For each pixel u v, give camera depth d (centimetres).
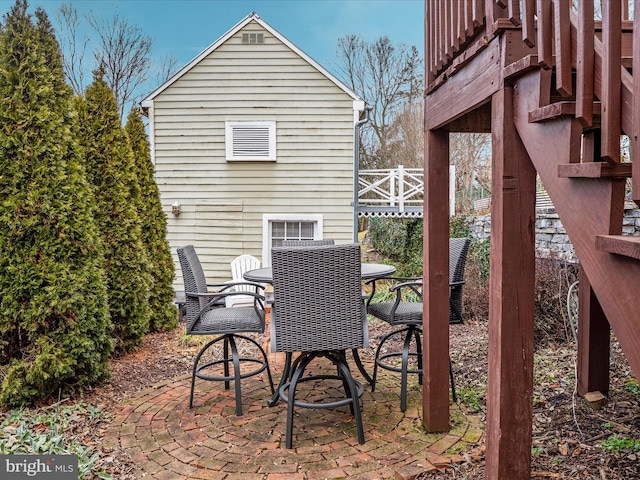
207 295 293
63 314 304
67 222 310
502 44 162
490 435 174
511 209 164
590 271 119
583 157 254
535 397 287
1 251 291
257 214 773
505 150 163
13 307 292
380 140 1536
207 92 763
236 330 295
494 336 170
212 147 769
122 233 415
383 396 314
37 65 305
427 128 258
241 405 289
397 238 889
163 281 526
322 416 284
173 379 360
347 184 765
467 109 199
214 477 216
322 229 770
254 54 758
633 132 102
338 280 250
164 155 772
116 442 252
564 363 343
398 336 488
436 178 257
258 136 765
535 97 144
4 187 293
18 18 303
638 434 231
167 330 525
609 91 108
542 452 223
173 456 237
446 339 256
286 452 239
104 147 414
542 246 520
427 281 258
